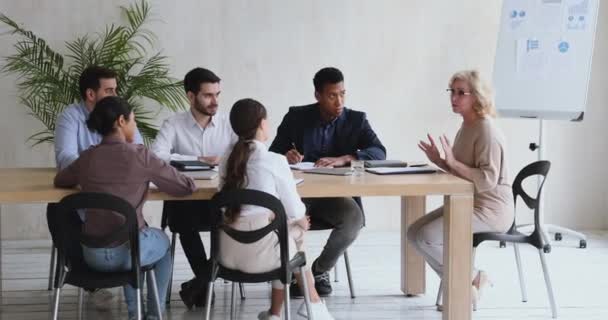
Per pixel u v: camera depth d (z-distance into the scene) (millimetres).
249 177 3262
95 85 4164
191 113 4488
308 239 6059
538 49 5773
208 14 6086
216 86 4406
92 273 3256
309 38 6180
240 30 6121
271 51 6160
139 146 3320
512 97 5906
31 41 5906
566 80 5691
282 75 6188
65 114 4203
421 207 4441
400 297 4508
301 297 4387
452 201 3545
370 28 6203
